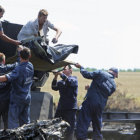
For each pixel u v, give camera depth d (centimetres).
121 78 16225
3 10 1905
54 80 2275
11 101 1706
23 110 1738
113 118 2822
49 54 1983
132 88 10688
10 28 2167
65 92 2278
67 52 2091
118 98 4553
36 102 2114
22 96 1700
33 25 1983
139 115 2856
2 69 1731
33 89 2253
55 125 1455
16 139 1391
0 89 1738
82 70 2241
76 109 2306
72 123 2294
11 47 2120
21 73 1686
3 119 1789
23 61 1709
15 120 1692
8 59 2039
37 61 2080
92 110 2222
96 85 2234
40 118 2116
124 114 2841
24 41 1980
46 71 2291
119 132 3011
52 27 2102
